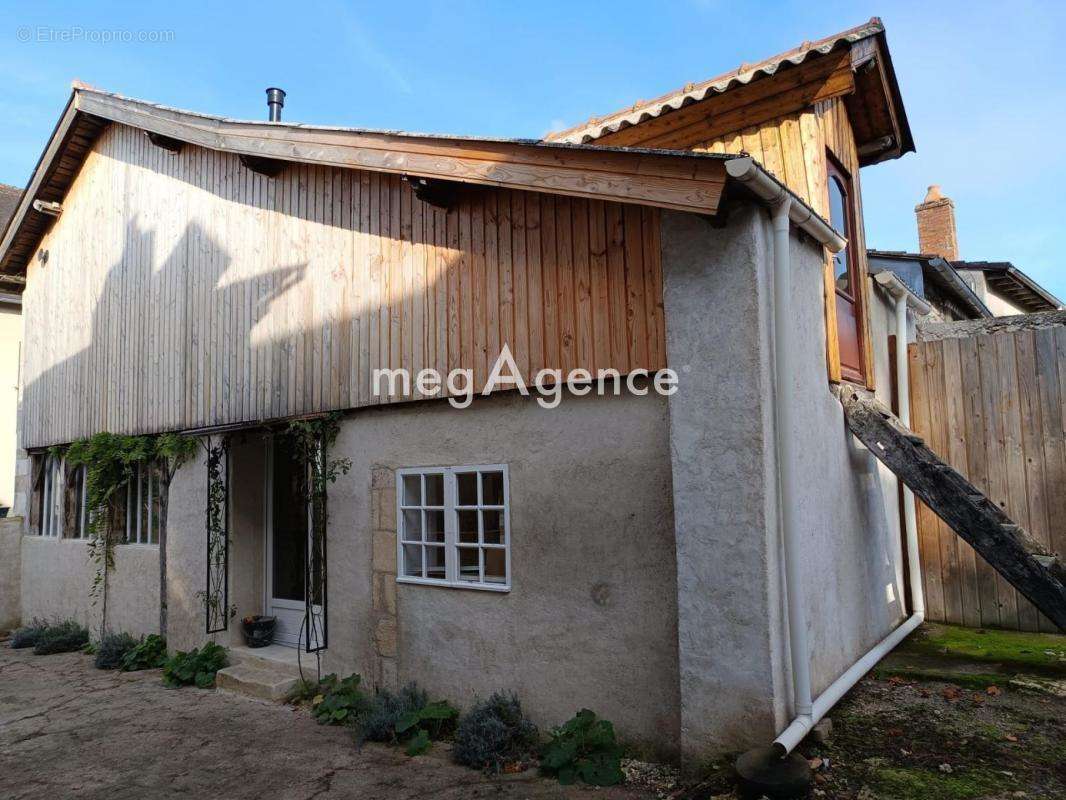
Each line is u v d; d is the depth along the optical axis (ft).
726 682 12.04
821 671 13.20
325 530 20.03
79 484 32.55
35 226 35.40
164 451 25.34
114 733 17.89
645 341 13.91
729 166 11.19
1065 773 10.57
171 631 25.05
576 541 14.74
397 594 18.15
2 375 47.09
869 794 10.36
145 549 27.12
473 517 17.20
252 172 23.52
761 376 12.15
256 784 14.24
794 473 12.27
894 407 20.93
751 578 11.92
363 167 17.61
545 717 14.94
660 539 13.60
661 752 13.25
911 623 18.74
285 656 21.86
